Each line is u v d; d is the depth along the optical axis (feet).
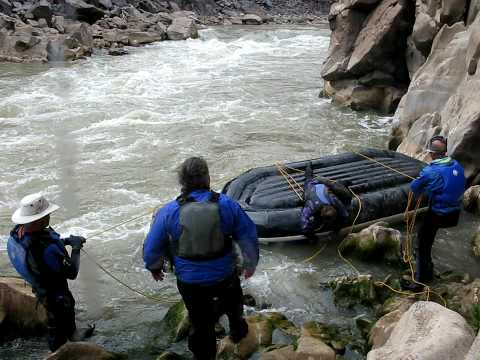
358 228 22.99
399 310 16.38
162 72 61.46
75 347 14.96
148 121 41.50
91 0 103.24
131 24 96.73
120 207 26.63
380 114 43.32
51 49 69.31
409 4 40.75
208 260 12.59
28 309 16.84
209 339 13.83
